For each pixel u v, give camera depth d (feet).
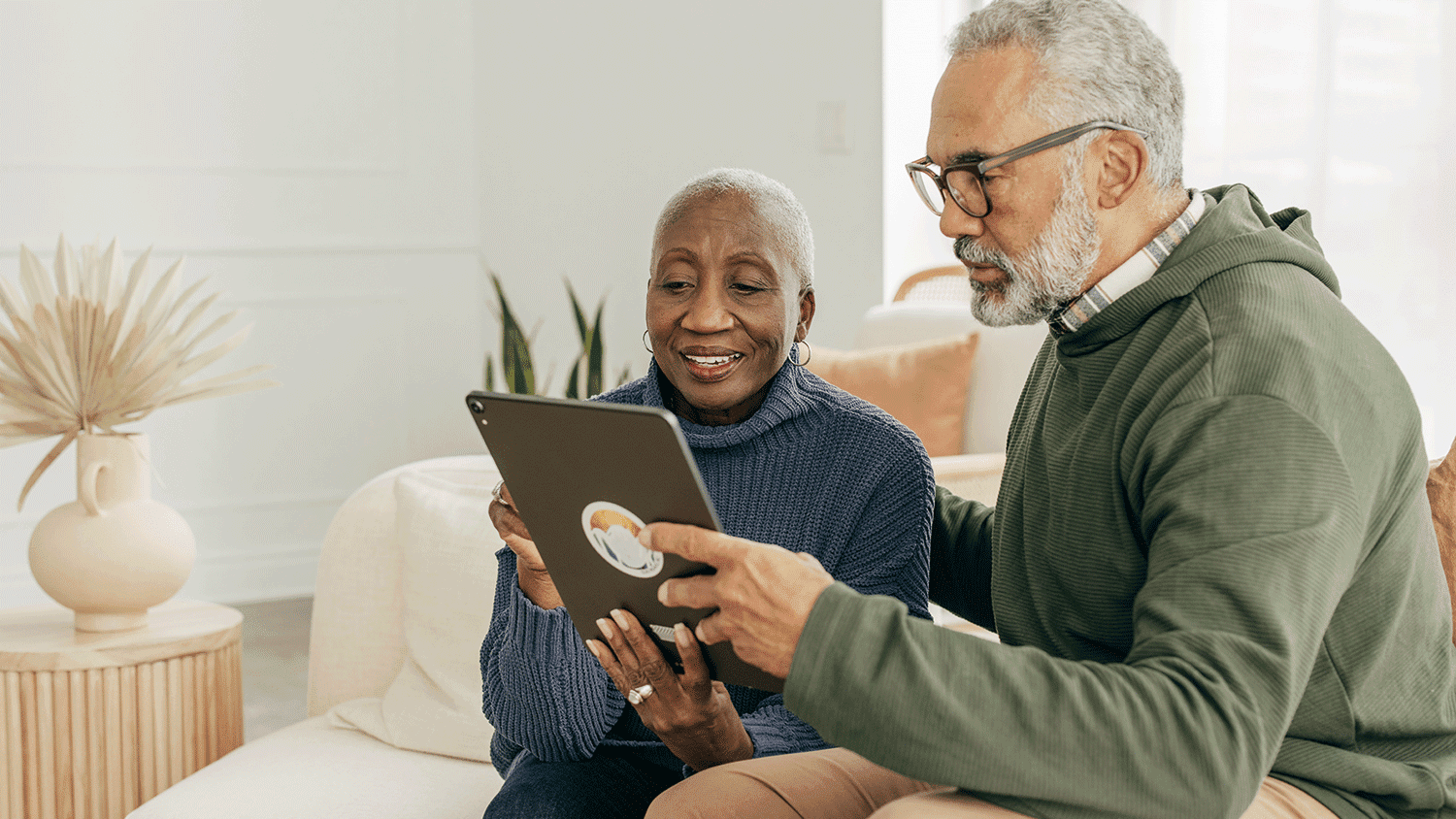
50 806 5.85
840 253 10.75
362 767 5.04
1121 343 3.31
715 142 11.53
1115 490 3.15
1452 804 3.14
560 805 3.70
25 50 11.32
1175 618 2.69
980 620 4.25
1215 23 8.63
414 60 12.90
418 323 13.12
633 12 12.01
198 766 6.18
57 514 6.16
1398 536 3.05
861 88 10.41
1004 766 2.61
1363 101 7.73
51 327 6.13
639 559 3.00
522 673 3.78
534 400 2.87
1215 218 3.34
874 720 2.68
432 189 13.09
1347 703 3.06
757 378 3.98
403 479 5.83
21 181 11.37
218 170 12.07
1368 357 3.03
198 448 12.22
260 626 11.66
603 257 12.47
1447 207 7.30
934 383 7.63
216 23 12.01
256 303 12.34
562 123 12.64
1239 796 2.57
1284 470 2.74
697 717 3.39
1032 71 3.23
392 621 5.79
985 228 3.39
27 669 5.79
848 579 3.98
